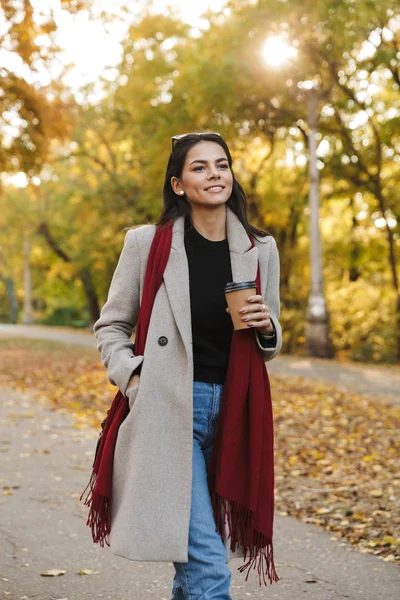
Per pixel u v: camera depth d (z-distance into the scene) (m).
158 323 2.63
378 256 28.36
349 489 6.01
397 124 22.73
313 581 3.92
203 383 2.66
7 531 4.62
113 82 29.09
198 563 2.51
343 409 10.51
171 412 2.59
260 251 2.80
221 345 2.71
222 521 2.64
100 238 31.95
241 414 2.63
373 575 4.00
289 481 6.35
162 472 2.57
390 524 4.95
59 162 33.25
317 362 19.42
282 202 25.22
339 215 29.48
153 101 22.03
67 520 4.89
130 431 2.62
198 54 20.59
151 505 2.55
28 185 19.02
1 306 71.00
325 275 28.45
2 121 16.89
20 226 39.28
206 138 2.76
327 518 5.18
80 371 15.64
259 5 19.33
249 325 2.57
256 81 20.69
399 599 3.66
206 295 2.68
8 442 7.61
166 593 3.72
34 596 3.61
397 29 21.06
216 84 20.00
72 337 31.08
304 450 7.65
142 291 2.73
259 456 2.62
